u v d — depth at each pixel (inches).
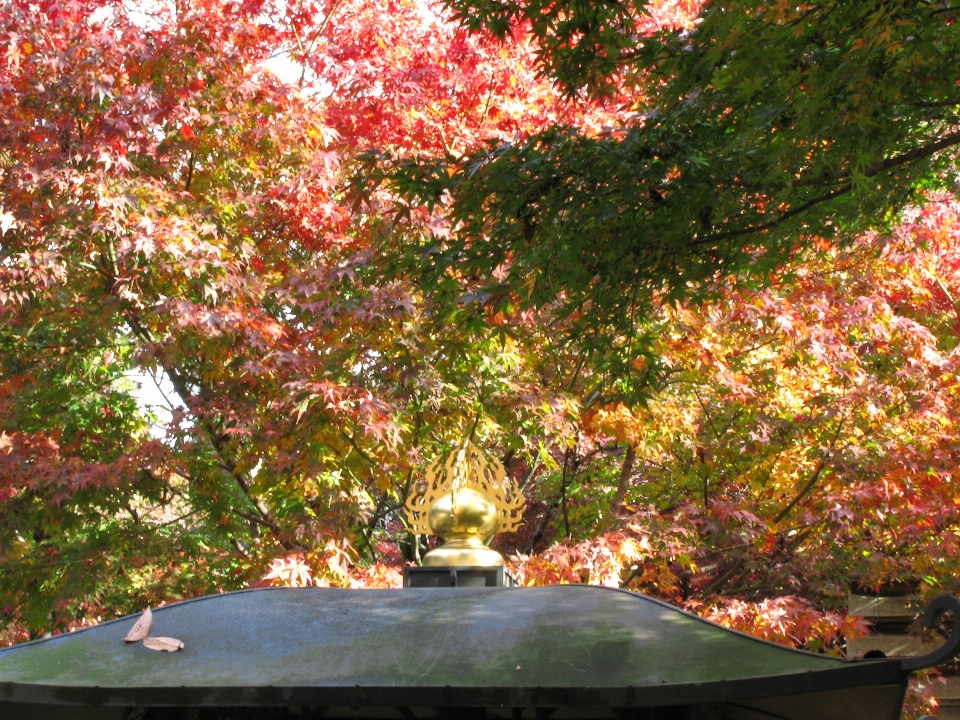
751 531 410.3
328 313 360.2
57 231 356.8
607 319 264.7
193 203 397.1
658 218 241.8
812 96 203.8
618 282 253.3
